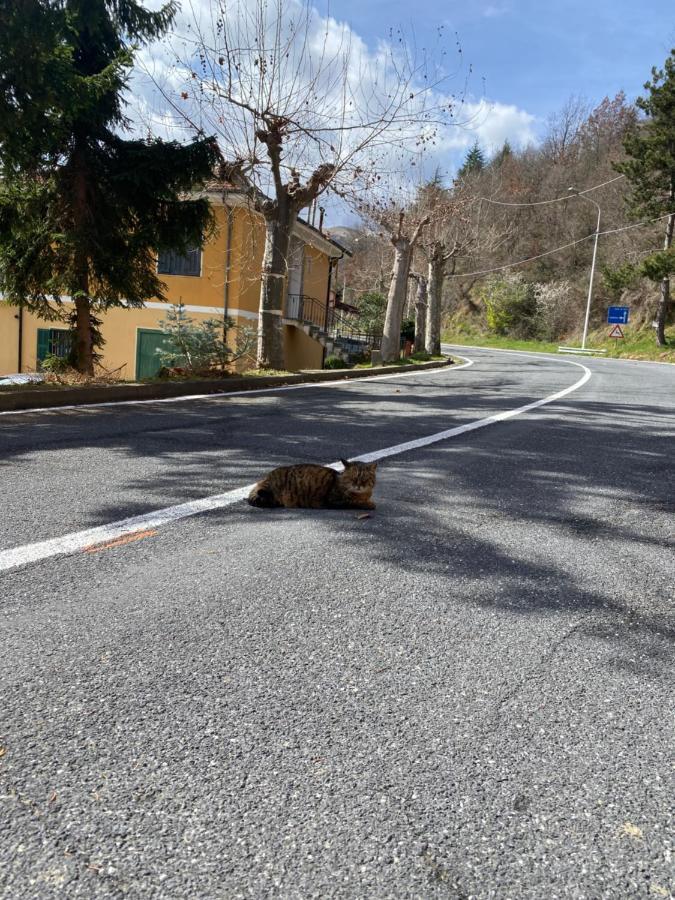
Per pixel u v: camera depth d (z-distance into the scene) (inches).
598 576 130.1
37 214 440.5
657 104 1316.4
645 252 1678.2
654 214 1391.5
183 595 115.1
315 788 69.1
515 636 104.0
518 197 2167.8
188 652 95.7
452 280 2413.9
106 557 133.1
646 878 59.6
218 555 135.6
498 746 77.1
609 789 70.7
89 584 119.3
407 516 167.5
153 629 102.3
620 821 66.2
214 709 82.2
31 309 489.1
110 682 87.4
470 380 637.3
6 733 76.5
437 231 1123.9
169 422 314.3
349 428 307.6
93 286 489.7
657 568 135.4
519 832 64.3
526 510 175.8
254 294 784.9
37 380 474.3
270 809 66.0
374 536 150.5
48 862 59.2
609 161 2106.3
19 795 66.9
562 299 2003.0
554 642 102.6
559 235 2134.6
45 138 360.5
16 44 302.7
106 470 210.1
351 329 1411.2
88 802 66.2
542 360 1128.2
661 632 107.0
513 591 121.5
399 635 103.0
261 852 60.9
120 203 453.1
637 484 207.2
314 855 60.7
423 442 273.3
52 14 310.7
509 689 89.1
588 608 115.3
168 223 471.8
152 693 85.1
